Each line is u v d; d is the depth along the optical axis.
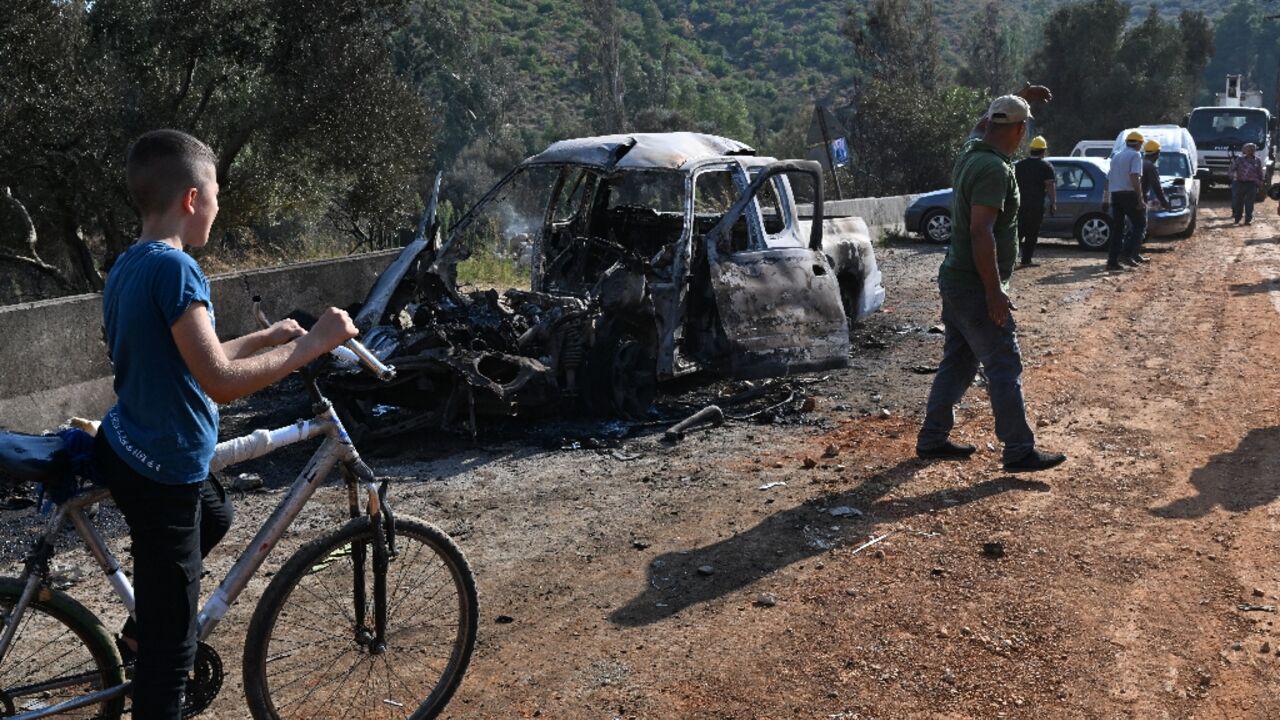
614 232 9.63
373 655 3.64
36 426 7.85
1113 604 4.62
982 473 6.36
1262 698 3.84
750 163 8.77
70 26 14.18
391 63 16.52
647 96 111.19
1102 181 18.02
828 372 9.25
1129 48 51.56
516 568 5.18
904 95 31.72
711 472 6.59
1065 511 5.70
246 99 15.80
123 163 14.16
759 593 4.83
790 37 184.38
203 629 3.27
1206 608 4.56
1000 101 6.01
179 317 2.80
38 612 3.20
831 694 3.95
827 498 6.02
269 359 2.92
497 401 7.03
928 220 19.50
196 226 2.98
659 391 8.73
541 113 130.88
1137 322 11.16
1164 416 7.48
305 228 20.38
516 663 4.23
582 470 6.70
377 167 16.20
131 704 3.30
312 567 3.44
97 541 3.22
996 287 6.04
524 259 14.42
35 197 15.27
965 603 4.66
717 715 3.83
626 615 4.64
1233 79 41.88
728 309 7.92
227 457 3.23
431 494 6.27
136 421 2.90
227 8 15.02
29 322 7.80
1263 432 6.99
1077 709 3.81
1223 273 14.86
